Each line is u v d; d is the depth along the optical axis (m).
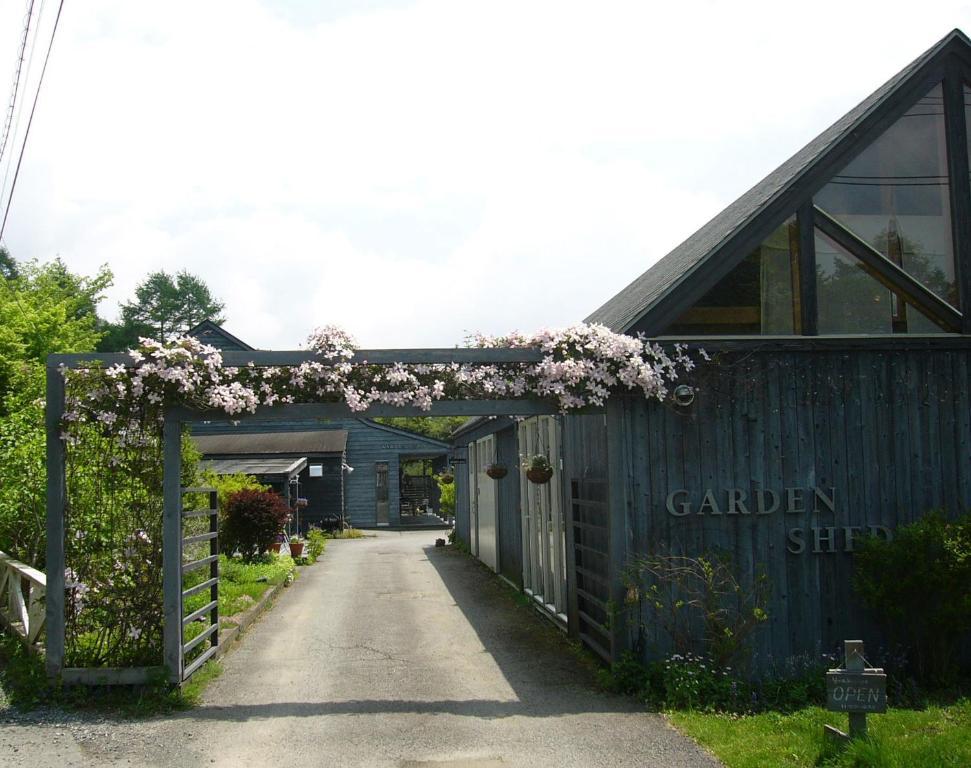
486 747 6.07
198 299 65.75
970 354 8.34
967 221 8.59
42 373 13.95
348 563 19.69
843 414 8.12
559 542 10.61
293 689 7.75
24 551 9.87
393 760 5.80
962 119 8.66
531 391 7.81
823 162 8.46
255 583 13.96
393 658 9.05
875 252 8.52
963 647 7.96
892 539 7.95
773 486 7.98
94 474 7.40
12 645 8.51
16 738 6.27
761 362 8.08
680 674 7.34
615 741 6.18
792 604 7.90
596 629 8.80
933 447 8.20
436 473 41.78
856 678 5.71
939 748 5.64
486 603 12.81
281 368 7.59
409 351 7.70
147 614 7.41
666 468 7.89
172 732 6.43
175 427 7.50
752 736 6.16
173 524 7.44
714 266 8.24
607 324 9.77
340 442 31.61
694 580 7.79
